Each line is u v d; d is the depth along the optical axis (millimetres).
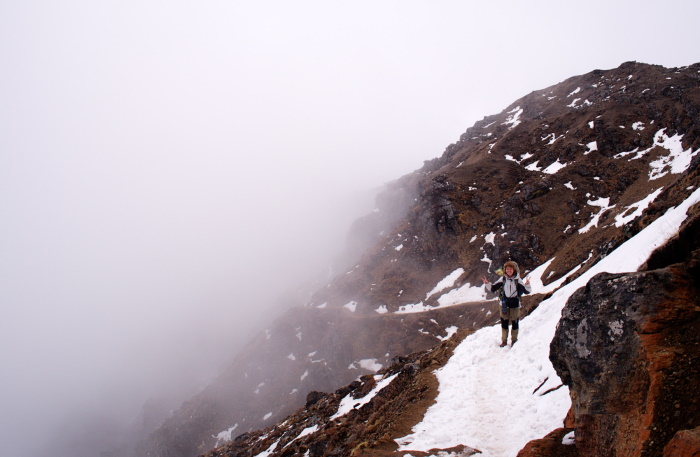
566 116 118125
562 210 86938
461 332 20156
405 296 100750
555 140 112562
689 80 102000
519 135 124250
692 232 7234
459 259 99000
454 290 92500
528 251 82625
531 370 11547
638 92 108250
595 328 6867
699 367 5344
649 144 89688
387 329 91438
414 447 9492
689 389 5203
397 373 22094
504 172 110688
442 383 13945
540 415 9102
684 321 6023
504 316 14562
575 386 7184
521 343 13969
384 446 9969
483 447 8750
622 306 6586
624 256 15617
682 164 73812
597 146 97438
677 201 18891
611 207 79000
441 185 113062
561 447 7066
